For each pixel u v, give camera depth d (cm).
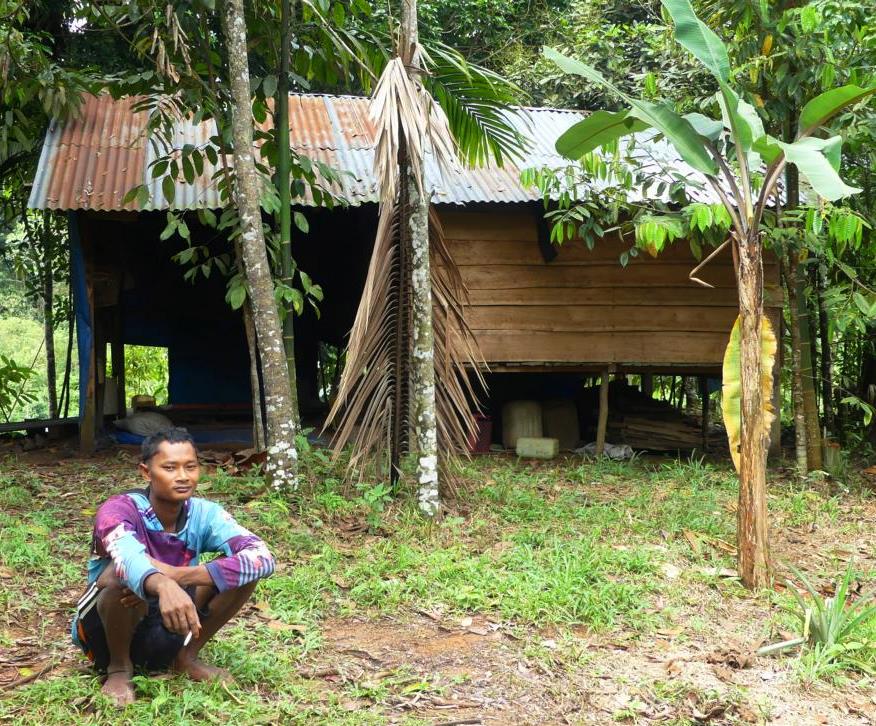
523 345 898
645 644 430
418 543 563
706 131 518
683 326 911
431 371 619
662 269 909
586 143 566
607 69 1259
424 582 482
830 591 521
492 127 741
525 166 948
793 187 792
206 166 880
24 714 324
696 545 577
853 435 1003
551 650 414
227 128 702
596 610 454
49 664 371
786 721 364
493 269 895
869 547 623
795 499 721
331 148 943
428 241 621
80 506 632
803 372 825
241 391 1131
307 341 1192
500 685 381
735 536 616
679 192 743
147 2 693
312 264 1162
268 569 326
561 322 902
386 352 638
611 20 1440
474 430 651
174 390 1117
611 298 906
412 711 354
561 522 630
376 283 611
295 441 689
